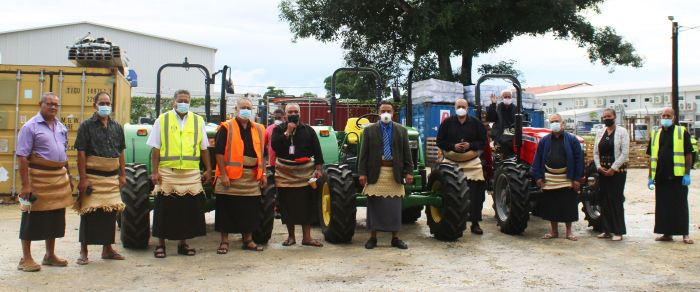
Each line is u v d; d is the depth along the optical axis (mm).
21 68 10078
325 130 8055
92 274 5250
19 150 5117
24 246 5324
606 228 7164
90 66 10758
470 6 19594
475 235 7422
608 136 7172
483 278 5215
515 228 7324
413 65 21516
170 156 5793
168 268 5516
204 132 6047
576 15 21969
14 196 10078
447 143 7445
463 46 20906
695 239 7238
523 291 4812
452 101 17844
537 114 17281
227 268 5531
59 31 39719
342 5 20688
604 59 23156
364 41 22641
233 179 6090
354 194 6586
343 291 4770
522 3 20453
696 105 47500
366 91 22922
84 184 5445
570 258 6082
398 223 6457
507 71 23938
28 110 10094
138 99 25641
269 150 7977
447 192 6773
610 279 5230
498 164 8539
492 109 8977
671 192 7008
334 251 6340
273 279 5129
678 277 5320
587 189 7887
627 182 14859
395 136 6422
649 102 50594
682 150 6918
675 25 19297
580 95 55688
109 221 5629
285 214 6531
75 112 10188
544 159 7188
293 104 6449
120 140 5684
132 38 41000
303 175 6496
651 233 7676
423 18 20000
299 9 22031
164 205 5848
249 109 6125
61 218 5426
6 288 4766
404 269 5523
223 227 6188
